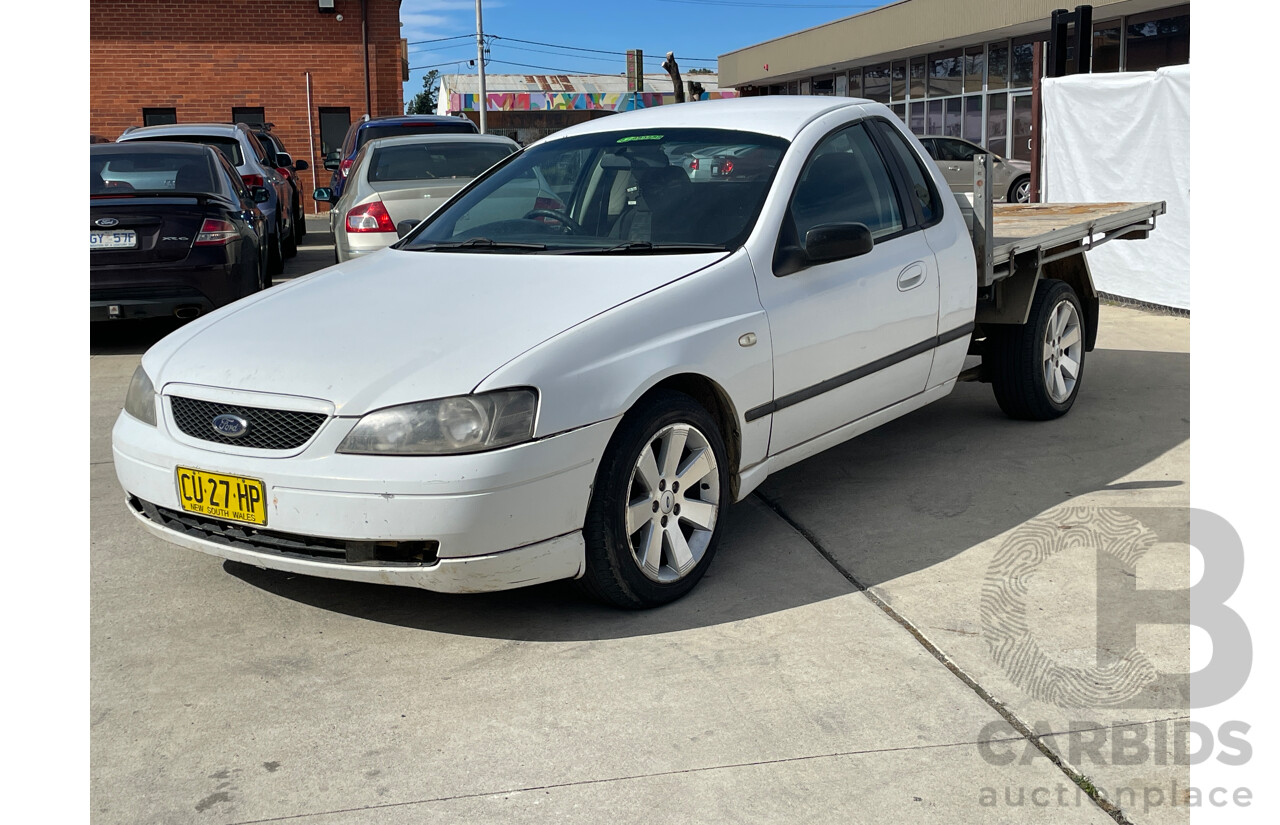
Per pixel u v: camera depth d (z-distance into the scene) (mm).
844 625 3414
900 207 4625
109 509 4645
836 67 30188
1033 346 5457
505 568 3184
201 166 8688
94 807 2574
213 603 3691
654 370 3412
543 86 51562
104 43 22703
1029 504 4465
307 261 13758
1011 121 23438
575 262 3895
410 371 3217
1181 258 8695
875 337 4344
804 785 2592
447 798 2586
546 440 3156
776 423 3951
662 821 2477
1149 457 5039
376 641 3408
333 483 3113
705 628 3432
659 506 3557
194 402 3410
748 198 4055
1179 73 8484
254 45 23250
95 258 7363
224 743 2842
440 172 9484
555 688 3088
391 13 23703
